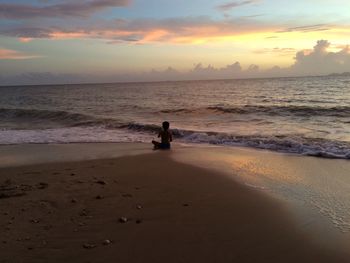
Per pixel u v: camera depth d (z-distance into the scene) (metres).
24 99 56.81
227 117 22.23
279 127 16.91
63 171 9.26
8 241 4.92
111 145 13.85
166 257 4.44
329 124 17.28
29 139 15.86
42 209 6.18
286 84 81.50
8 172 9.49
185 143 13.98
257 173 8.80
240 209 6.16
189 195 7.00
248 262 4.32
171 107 30.91
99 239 4.98
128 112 27.92
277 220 5.64
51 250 4.65
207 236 5.05
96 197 6.83
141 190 7.34
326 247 4.70
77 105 38.44
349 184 7.62
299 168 9.21
